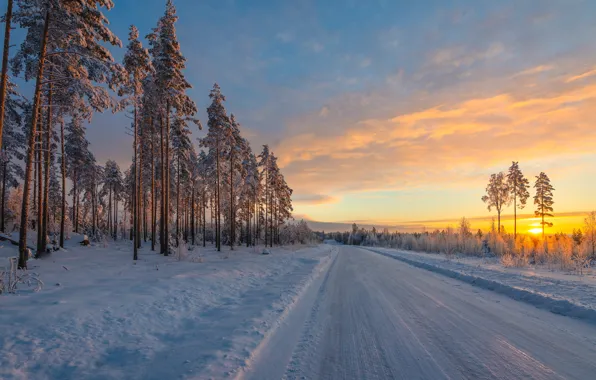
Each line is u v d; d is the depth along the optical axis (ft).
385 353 15.97
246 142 139.74
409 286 37.81
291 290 33.09
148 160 108.47
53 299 23.27
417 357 15.33
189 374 13.41
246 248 119.85
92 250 72.33
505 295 31.42
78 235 99.25
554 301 25.48
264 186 153.07
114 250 77.56
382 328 20.40
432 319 22.41
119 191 159.22
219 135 100.01
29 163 39.78
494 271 46.37
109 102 46.42
